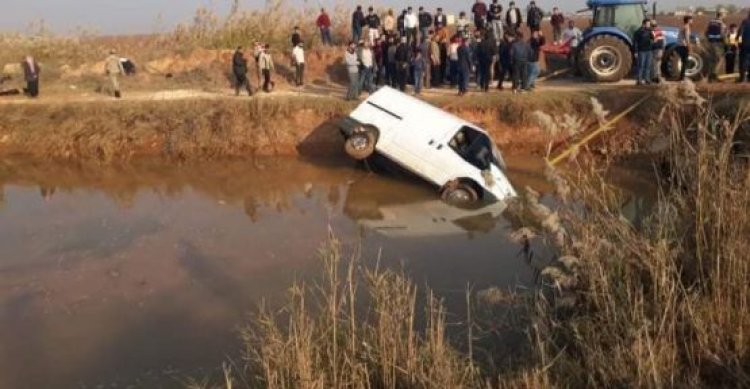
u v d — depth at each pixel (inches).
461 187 521.7
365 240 441.4
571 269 279.1
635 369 218.8
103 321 330.6
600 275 262.7
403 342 241.1
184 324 325.7
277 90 769.6
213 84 798.5
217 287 367.6
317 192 556.4
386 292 257.0
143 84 801.6
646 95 618.5
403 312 253.3
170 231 461.7
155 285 371.2
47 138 655.1
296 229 466.6
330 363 228.2
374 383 232.2
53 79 826.8
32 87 731.4
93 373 284.8
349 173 602.9
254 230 463.8
